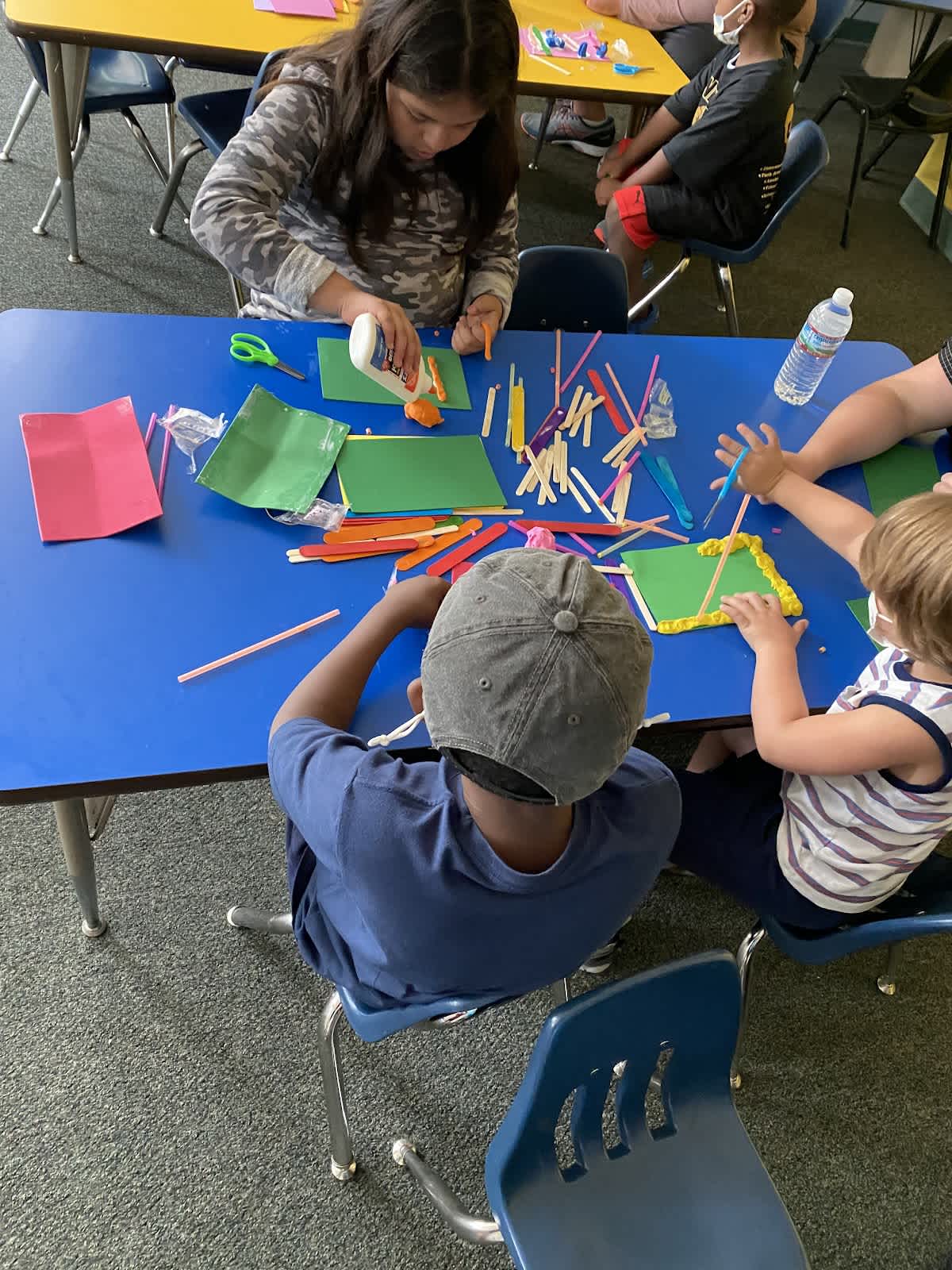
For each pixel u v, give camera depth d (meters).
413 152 1.28
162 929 1.35
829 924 1.09
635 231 2.29
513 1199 0.82
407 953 0.71
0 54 2.92
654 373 1.37
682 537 1.14
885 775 0.94
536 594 0.57
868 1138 1.32
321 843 0.70
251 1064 1.25
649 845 0.72
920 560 0.82
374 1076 1.27
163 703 0.83
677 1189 0.87
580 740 0.56
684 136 2.14
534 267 1.55
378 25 1.14
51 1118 1.17
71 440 1.03
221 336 1.22
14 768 0.76
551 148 3.23
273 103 1.28
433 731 0.59
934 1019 1.46
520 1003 1.36
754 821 1.14
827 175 3.62
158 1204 1.13
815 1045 1.40
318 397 1.18
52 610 0.88
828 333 1.31
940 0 3.40
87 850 1.17
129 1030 1.26
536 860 0.65
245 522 1.01
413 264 1.42
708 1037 0.86
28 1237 1.09
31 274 2.24
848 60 4.45
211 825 1.46
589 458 1.21
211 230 1.25
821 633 1.06
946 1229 1.26
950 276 3.25
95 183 2.55
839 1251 1.22
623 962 1.45
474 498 1.11
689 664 0.99
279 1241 1.13
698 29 2.58
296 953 1.36
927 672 0.90
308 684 0.83
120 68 2.15
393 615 0.89
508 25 1.15
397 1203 1.17
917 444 1.40
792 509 1.19
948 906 0.97
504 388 1.28
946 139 3.15
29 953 1.30
